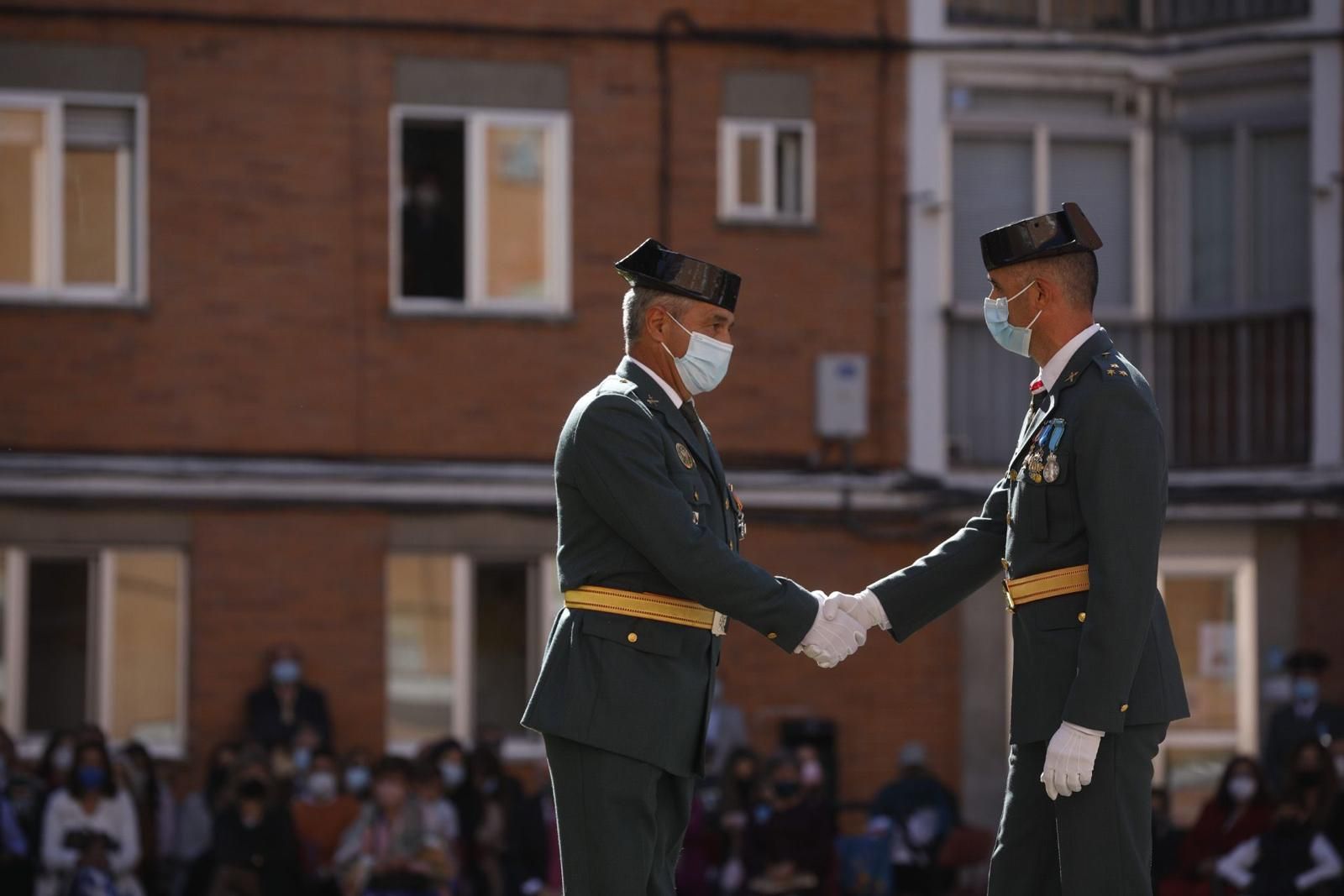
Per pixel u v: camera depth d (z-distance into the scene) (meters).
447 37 24.61
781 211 25.34
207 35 24.12
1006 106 25.94
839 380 25.08
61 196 23.88
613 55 24.92
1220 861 19.48
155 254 24.03
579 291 24.89
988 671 25.34
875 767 24.98
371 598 24.31
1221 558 25.77
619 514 8.52
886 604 9.27
